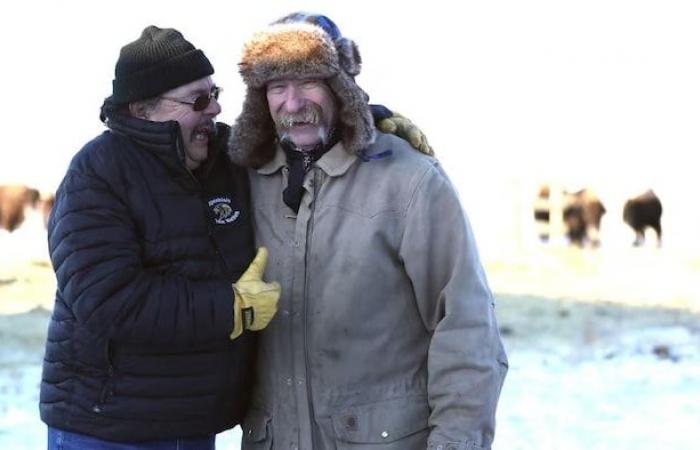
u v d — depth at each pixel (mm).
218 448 6320
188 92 2975
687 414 7648
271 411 3066
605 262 18109
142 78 2936
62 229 2834
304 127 2957
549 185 22453
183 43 2992
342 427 3002
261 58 2904
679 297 13867
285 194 3016
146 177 2926
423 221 2967
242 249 3031
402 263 3008
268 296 2889
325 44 2883
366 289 2971
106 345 2873
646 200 22328
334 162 2990
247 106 3018
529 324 11578
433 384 2994
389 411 3012
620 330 11258
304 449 3027
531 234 21578
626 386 8555
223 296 2848
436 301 3020
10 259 15992
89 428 2918
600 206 22172
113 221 2846
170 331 2818
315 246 2988
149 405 2908
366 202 2982
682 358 9750
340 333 2986
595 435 7055
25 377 8234
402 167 3004
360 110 2938
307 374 3021
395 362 3035
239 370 3025
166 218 2918
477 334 2971
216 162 3096
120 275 2801
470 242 3008
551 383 8656
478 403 2951
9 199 19281
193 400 2949
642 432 7141
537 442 6863
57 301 3000
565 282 15375
